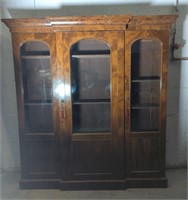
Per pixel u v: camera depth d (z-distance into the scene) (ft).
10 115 9.62
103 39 7.61
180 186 8.74
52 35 7.68
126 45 7.65
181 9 8.94
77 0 8.91
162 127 8.22
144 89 8.60
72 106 8.18
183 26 9.04
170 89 9.43
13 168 9.95
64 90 7.95
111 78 7.86
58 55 7.73
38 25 7.56
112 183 8.48
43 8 8.97
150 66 8.47
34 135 8.30
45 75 8.59
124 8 8.95
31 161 8.52
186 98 9.50
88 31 7.55
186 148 9.80
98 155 8.35
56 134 8.29
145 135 8.24
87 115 8.67
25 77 8.50
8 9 8.97
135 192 8.41
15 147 9.82
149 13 8.98
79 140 8.25
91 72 8.52
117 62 7.75
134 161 8.45
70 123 8.16
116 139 8.25
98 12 8.96
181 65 9.27
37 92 8.73
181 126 9.70
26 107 8.51
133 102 8.53
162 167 8.48
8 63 9.27
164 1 8.90
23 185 8.63
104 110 8.62
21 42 7.79
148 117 8.65
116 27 7.48
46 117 8.78
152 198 8.07
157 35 7.62
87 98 8.68
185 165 9.86
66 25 7.45
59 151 8.39
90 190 8.54
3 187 8.86
